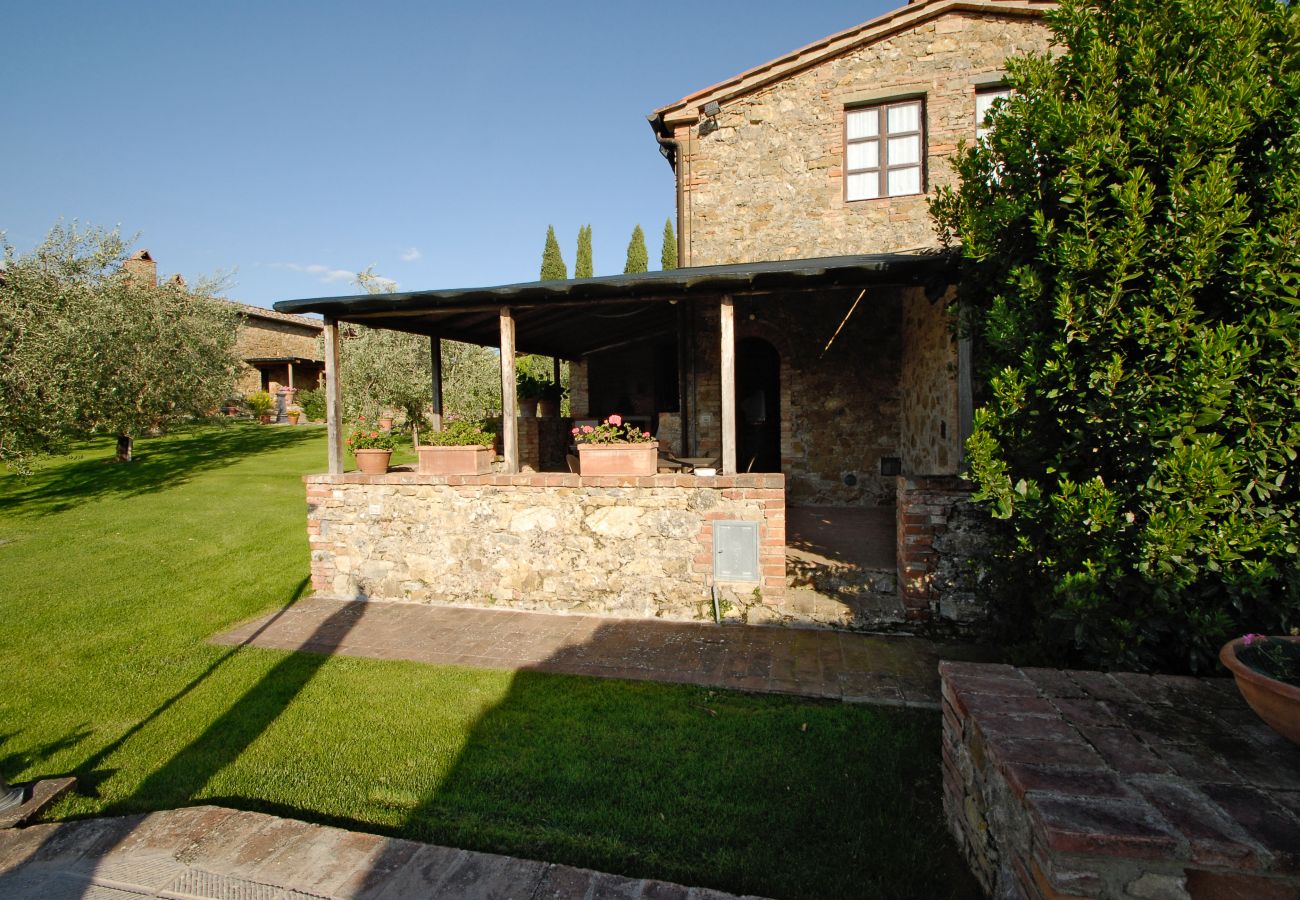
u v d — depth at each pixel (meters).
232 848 2.86
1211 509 2.85
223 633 5.79
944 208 4.32
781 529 5.70
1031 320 3.54
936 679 4.45
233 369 19.98
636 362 12.70
